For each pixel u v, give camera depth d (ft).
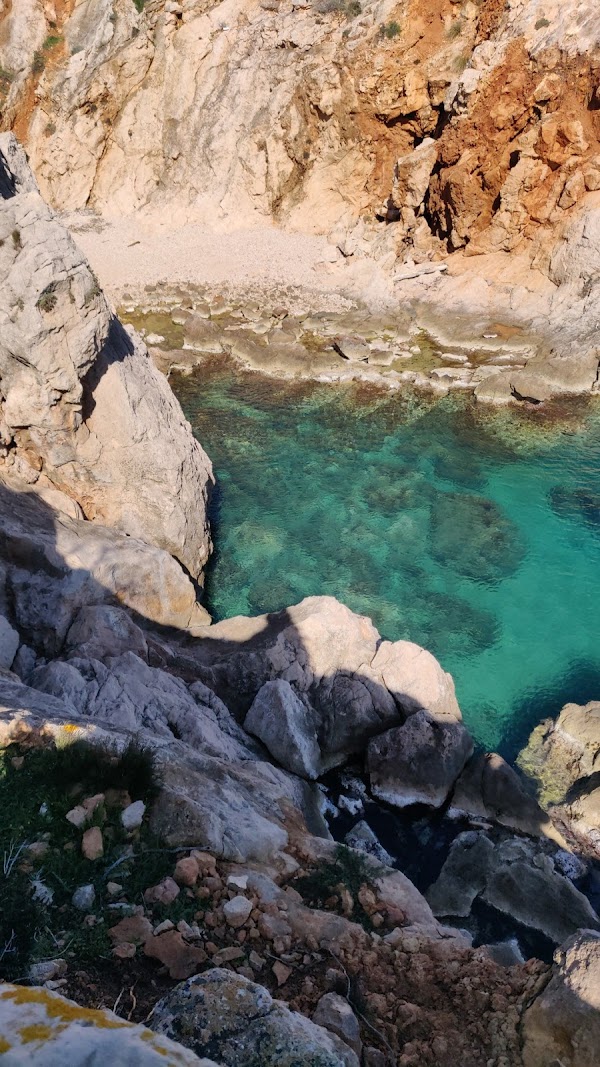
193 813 25.67
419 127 131.85
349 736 44.16
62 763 25.39
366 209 140.67
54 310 45.98
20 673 40.19
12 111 156.56
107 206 159.22
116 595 47.60
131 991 19.65
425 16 126.31
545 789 43.80
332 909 26.48
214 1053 15.74
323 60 134.62
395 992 22.84
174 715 37.65
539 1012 21.04
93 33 155.84
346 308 117.50
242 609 58.18
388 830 40.81
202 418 86.02
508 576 61.77
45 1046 8.05
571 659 53.93
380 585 60.54
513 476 75.10
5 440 50.29
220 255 139.74
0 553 44.24
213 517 68.59
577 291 106.22
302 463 77.41
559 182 108.68
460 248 120.57
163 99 152.76
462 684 51.65
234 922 22.91
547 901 35.32
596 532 66.90
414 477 74.90
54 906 21.58
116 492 53.88
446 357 101.65
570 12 106.42
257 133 144.46
